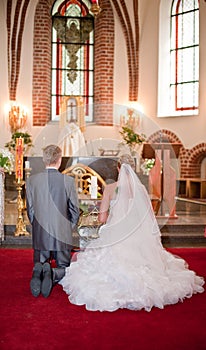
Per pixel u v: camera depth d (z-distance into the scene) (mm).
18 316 3938
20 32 14781
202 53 13484
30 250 6859
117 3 14875
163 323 3793
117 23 15250
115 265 4363
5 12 14648
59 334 3533
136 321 3840
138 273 4301
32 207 4668
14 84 14812
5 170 7473
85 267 4547
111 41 15281
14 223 8117
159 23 14688
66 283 4625
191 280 4676
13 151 12250
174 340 3434
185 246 7422
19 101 14930
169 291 4320
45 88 15086
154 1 14734
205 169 13961
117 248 4496
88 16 15617
